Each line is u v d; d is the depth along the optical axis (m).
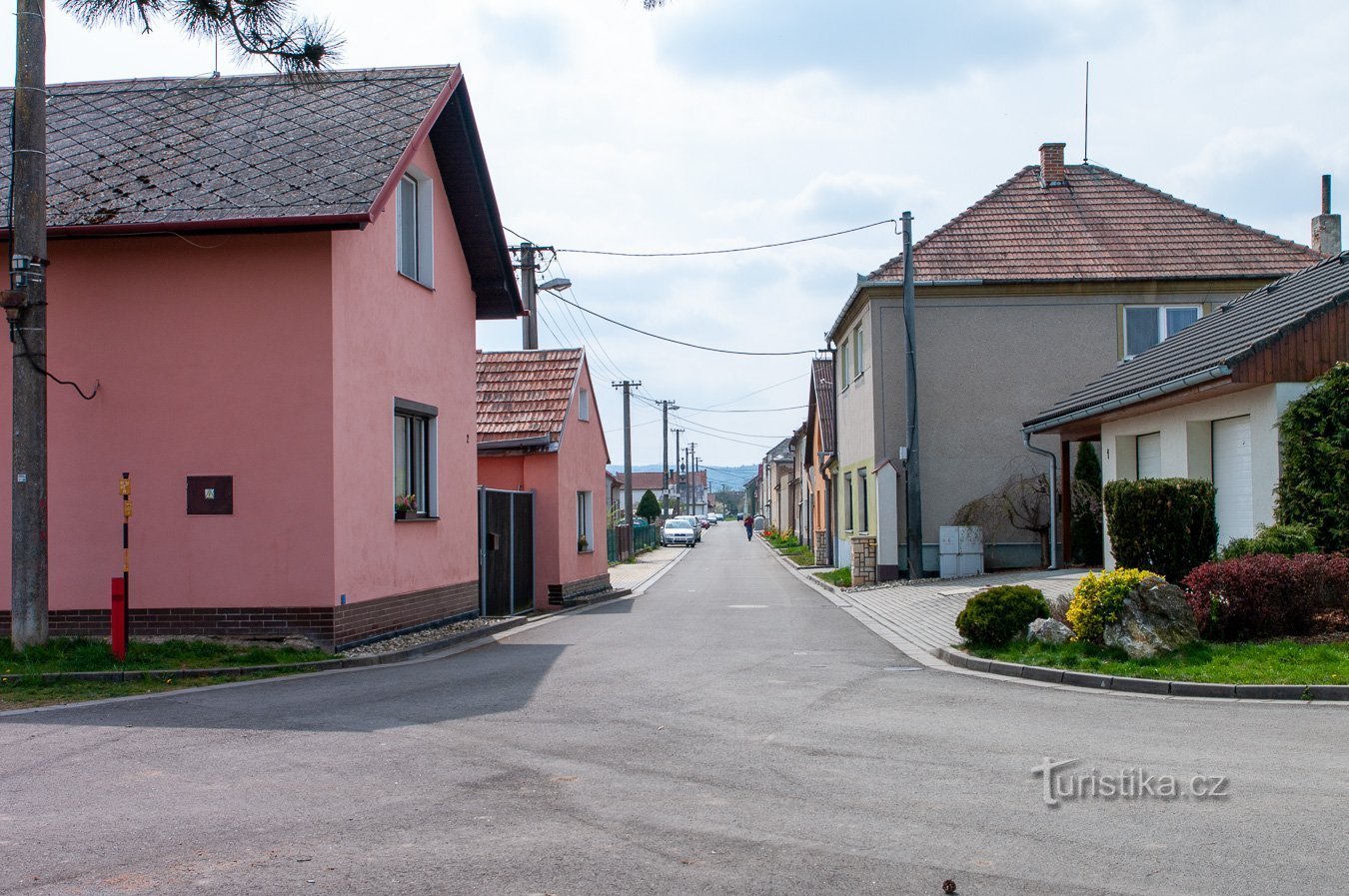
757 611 18.97
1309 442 12.98
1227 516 15.49
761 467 115.06
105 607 12.26
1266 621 10.81
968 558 23.97
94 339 12.36
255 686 10.26
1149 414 17.64
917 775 6.59
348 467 12.52
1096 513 23.03
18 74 10.94
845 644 13.64
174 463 12.24
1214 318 19.58
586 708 8.91
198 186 12.40
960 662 11.55
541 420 21.36
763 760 7.00
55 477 12.33
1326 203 30.25
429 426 15.63
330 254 12.19
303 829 5.54
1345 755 6.97
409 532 14.44
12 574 11.09
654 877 4.81
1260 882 4.70
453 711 8.82
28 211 10.91
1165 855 5.07
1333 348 13.56
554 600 21.02
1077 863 4.98
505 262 17.31
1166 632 10.57
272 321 12.22
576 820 5.68
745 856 5.09
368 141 13.21
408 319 14.63
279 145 13.30
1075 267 25.16
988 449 25.02
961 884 4.72
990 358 25.11
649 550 55.22
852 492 29.73
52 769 6.86
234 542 12.17
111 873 4.89
